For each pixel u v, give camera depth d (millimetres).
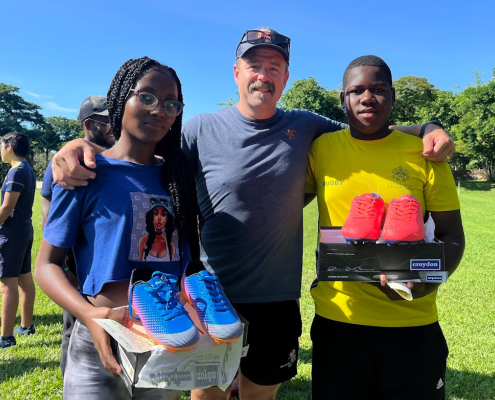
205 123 2359
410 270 1706
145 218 1616
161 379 1248
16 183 4094
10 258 4145
